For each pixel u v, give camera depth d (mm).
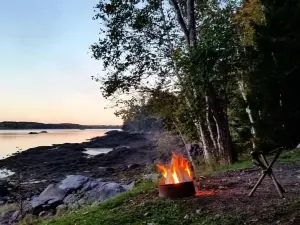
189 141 21688
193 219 6441
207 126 17656
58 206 17391
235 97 16391
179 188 7793
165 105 20406
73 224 7309
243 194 7711
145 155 47750
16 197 21234
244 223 5953
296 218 5793
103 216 7289
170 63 19375
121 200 8250
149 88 20203
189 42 16953
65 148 70812
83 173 37406
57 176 36531
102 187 17219
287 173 10195
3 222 16969
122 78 20203
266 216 6109
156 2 19328
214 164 15203
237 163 14164
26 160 51125
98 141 86375
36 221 14008
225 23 15766
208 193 8055
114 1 19109
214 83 15211
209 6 18109
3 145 89188
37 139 133750
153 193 8398
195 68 15195
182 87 17172
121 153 52469
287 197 7160
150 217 6793
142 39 19766
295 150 13977
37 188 28000
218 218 6297
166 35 19453
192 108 17078
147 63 19766
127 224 6664
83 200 16141
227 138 15375
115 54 19875
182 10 19422
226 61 14703
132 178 27203
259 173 10461
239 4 17766
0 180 30125
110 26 19594
